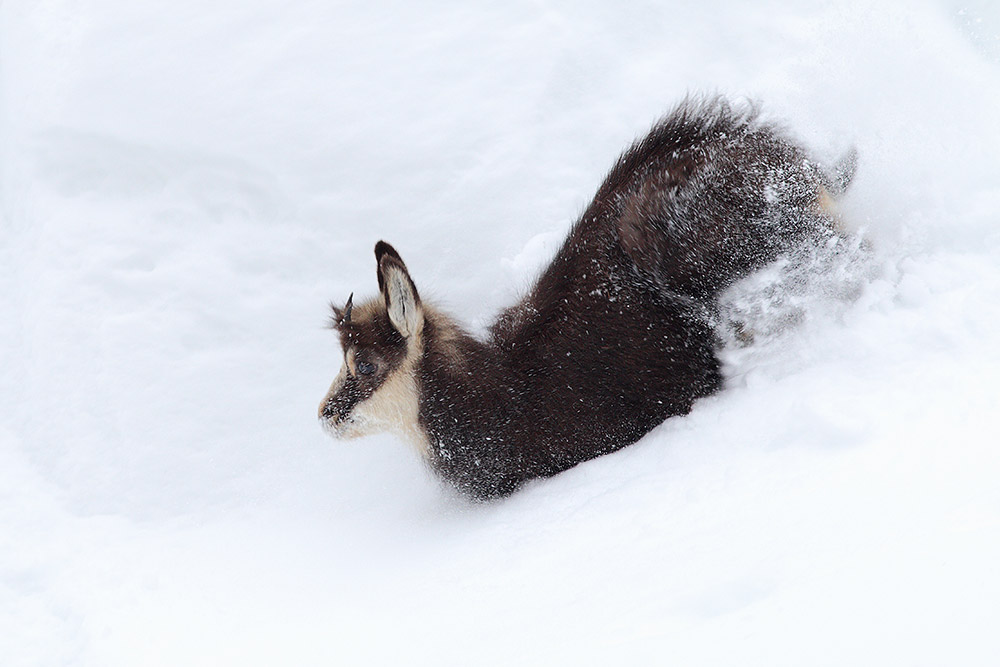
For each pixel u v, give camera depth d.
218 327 12.59
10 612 9.88
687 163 10.34
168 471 12.12
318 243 12.70
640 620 5.98
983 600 4.75
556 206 12.56
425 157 12.80
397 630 7.47
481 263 12.47
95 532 11.59
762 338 9.89
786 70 12.28
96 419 12.41
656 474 8.84
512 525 9.19
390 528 10.72
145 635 8.78
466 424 10.61
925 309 9.30
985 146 11.02
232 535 11.36
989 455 6.48
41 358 12.83
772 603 5.50
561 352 10.45
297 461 12.21
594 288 10.41
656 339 10.23
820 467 7.36
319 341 12.46
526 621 6.72
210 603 9.43
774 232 9.96
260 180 12.97
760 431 8.66
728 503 7.40
